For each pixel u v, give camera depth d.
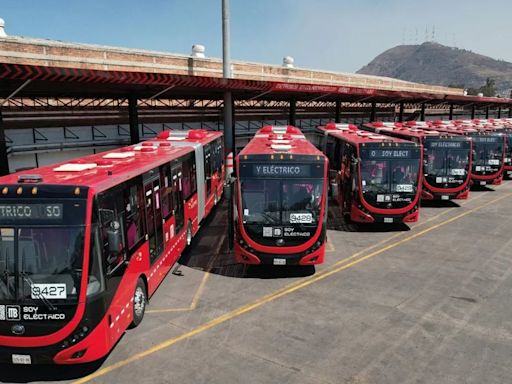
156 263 9.98
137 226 8.69
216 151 20.52
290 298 10.05
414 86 56.12
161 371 7.21
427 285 10.77
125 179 8.08
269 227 10.89
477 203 20.66
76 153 19.91
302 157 10.98
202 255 13.24
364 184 15.35
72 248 6.61
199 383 6.88
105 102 23.50
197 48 28.11
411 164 15.27
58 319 6.56
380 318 9.02
